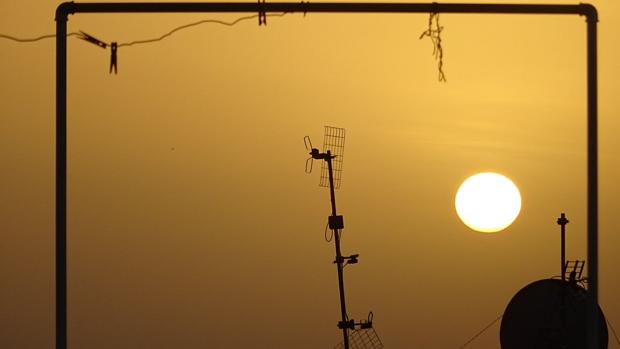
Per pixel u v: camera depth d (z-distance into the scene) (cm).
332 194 3766
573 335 3828
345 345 3716
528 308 3878
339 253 3750
